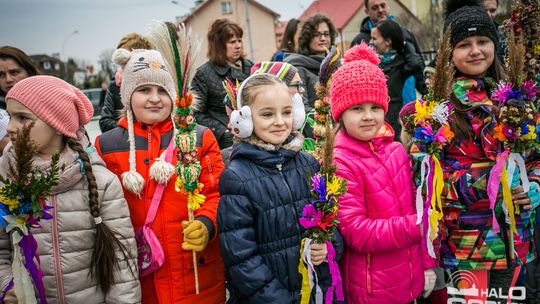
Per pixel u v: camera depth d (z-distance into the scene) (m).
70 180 2.08
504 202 2.37
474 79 2.56
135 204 2.33
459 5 2.83
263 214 2.14
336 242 2.25
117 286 2.13
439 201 2.30
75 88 2.26
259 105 2.18
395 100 4.64
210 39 4.18
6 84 3.43
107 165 2.40
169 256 2.31
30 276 2.01
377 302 2.33
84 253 2.11
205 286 2.38
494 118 2.45
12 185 1.90
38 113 2.05
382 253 2.33
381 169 2.40
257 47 35.47
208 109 4.17
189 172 2.24
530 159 2.56
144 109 2.38
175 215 2.31
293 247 2.17
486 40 2.55
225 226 2.12
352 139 2.45
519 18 2.58
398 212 2.39
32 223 1.96
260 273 2.07
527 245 2.53
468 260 2.47
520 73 2.34
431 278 2.49
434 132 2.29
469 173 2.45
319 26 4.41
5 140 3.10
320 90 2.92
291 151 2.25
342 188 2.04
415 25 24.08
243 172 2.16
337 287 2.16
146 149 2.39
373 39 4.73
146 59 2.40
